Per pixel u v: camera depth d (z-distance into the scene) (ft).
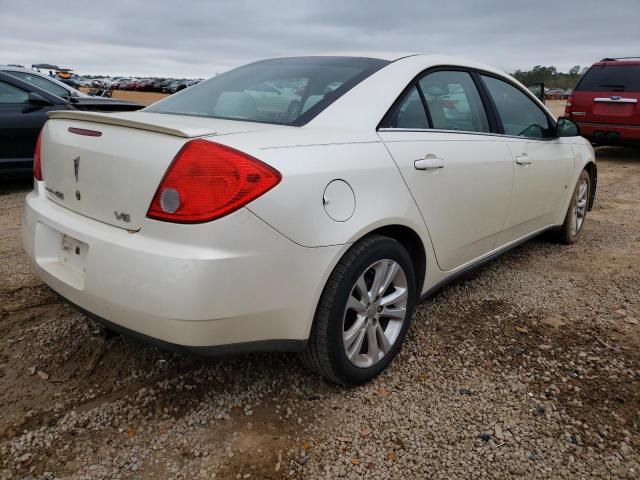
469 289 11.41
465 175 8.90
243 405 7.17
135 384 7.54
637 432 6.85
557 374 8.13
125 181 6.11
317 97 7.84
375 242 7.13
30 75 25.99
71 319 9.26
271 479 5.94
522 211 11.32
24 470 5.91
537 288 11.58
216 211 5.66
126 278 5.88
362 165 6.97
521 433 6.78
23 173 20.03
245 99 8.22
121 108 24.98
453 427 6.86
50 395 7.22
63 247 7.05
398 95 8.17
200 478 5.92
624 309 10.61
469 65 10.30
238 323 5.98
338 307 6.77
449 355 8.61
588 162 14.65
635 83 30.19
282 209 5.98
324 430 6.75
